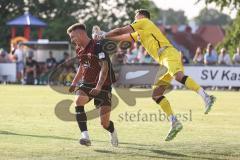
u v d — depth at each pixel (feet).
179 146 58.08
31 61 182.09
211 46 160.25
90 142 55.57
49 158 50.39
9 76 184.24
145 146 57.98
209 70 159.63
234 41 231.09
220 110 98.43
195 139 63.46
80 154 52.60
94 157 51.08
